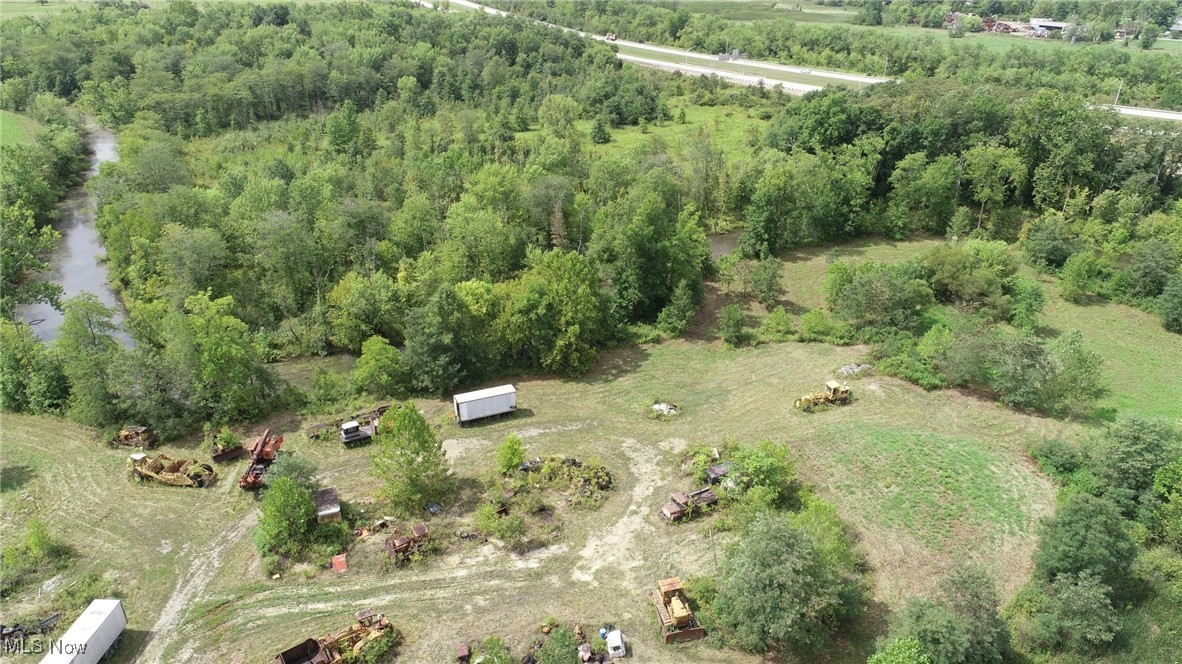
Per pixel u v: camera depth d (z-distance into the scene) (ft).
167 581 163.53
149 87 523.29
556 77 607.78
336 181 372.58
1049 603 154.92
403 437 179.83
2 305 271.69
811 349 281.74
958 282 311.47
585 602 158.40
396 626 151.23
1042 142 386.93
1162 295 301.84
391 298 277.03
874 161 399.24
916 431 224.12
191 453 212.84
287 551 169.99
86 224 410.52
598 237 315.37
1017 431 225.97
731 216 412.98
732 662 145.79
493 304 259.19
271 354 277.23
